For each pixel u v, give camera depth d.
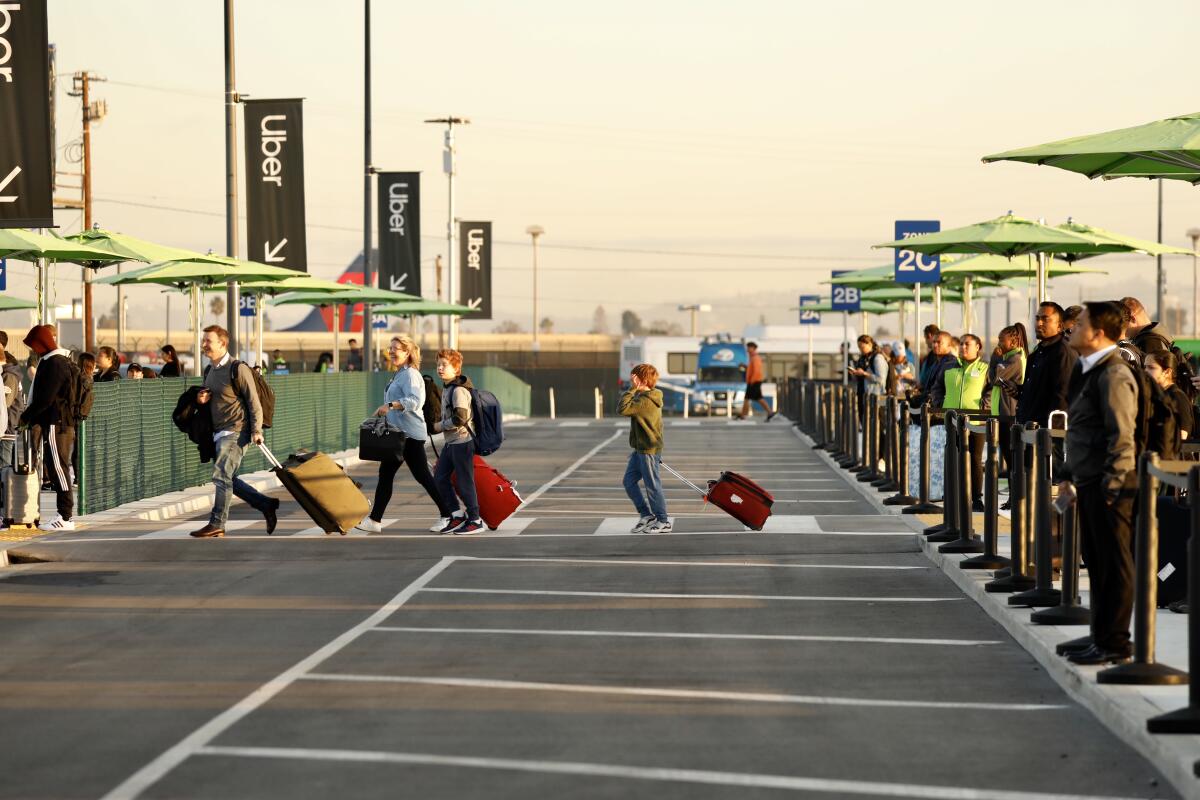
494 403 48.25
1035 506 32.25
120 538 46.16
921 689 25.33
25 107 48.66
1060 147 33.78
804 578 38.53
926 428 52.44
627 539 46.28
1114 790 19.25
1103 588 25.58
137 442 57.81
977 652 28.69
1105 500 25.09
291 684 25.42
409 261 125.50
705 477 72.88
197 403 47.03
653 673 26.52
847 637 30.20
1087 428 25.47
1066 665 25.58
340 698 24.28
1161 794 19.09
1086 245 58.12
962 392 52.19
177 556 42.91
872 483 62.47
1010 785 19.42
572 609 33.69
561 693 24.77
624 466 80.94
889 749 21.22
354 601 34.88
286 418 77.25
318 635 30.31
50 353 48.06
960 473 40.62
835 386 89.69
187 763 20.09
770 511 51.06
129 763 20.09
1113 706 22.52
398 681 25.70
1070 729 22.55
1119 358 25.27
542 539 46.44
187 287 90.56
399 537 47.06
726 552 43.44
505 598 35.31
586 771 19.78
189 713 23.16
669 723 22.66
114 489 55.28
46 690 24.92
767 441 105.19
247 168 83.50
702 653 28.47
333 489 46.81
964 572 36.75
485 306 158.00
